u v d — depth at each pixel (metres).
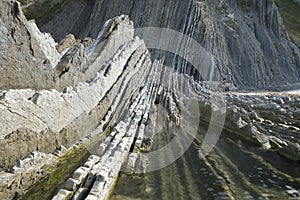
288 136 12.94
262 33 56.41
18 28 7.71
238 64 47.03
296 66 55.62
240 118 14.70
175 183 8.16
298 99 19.66
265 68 50.06
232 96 23.03
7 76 7.46
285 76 51.31
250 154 10.93
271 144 12.14
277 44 56.47
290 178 8.67
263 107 18.19
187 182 8.27
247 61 47.66
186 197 7.36
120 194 7.28
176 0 44.66
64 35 49.88
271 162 10.03
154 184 8.00
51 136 8.55
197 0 45.56
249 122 14.84
